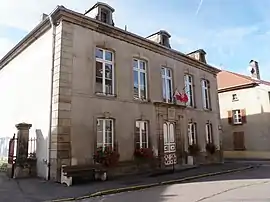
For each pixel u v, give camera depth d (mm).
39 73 11352
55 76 10117
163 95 14297
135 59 13250
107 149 10734
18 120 12758
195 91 16688
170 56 15172
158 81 14047
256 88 23984
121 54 12312
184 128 15086
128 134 11797
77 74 10422
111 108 11328
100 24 11367
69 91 10047
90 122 10477
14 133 11906
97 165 9938
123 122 11695
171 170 12398
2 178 10023
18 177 10023
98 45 11406
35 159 10508
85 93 10539
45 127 10281
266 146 22672
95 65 11172
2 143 14117
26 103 12195
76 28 10734
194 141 15945
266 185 8570
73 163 9688
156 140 13086
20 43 12922
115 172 10922
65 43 10258
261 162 18922
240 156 24234
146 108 12930
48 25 11023
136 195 7293
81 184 8891
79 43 10711
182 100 14852
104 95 11211
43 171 9984
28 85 12227
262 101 23453
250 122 24000
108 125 11289
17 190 7824
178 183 9453
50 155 9680
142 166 12055
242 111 24656
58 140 9461
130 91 12328
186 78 16438
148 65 13648
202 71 17766
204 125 16828
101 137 10922
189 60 16484
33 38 12109
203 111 17000
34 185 8602
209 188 8133
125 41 12633
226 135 25500
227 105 25859
